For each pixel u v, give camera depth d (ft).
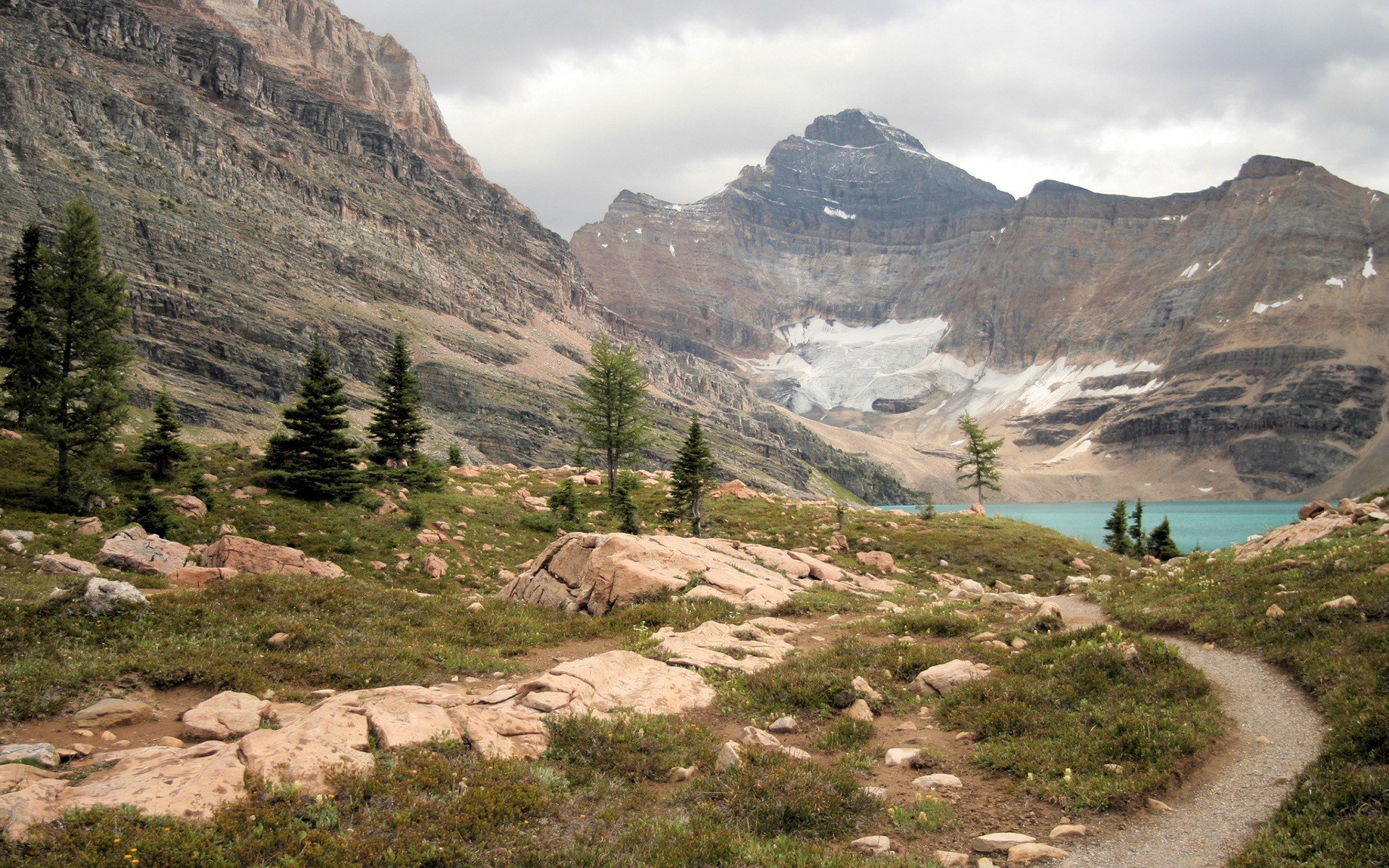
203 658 59.72
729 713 57.16
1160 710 52.49
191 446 175.42
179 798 34.96
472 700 55.01
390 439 214.28
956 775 46.93
